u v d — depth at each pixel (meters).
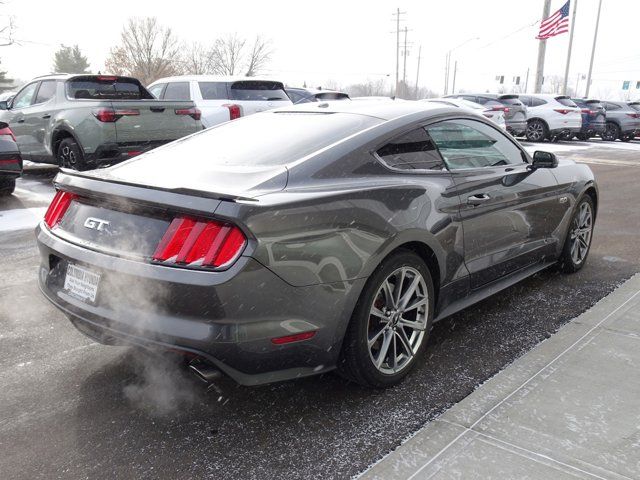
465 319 3.67
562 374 2.89
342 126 3.04
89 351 3.23
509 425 2.45
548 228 4.07
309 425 2.50
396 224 2.67
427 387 2.81
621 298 3.99
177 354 2.29
